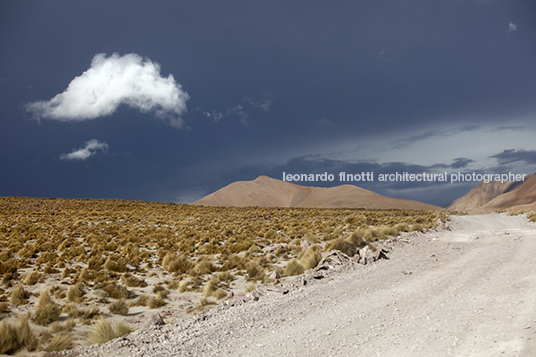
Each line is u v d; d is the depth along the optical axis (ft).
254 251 71.15
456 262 50.93
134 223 135.44
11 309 35.50
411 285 38.96
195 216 180.34
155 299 38.88
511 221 124.36
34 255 66.08
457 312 28.07
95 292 41.47
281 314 30.50
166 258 60.75
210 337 25.45
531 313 25.34
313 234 93.66
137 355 22.50
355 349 22.21
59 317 33.30
